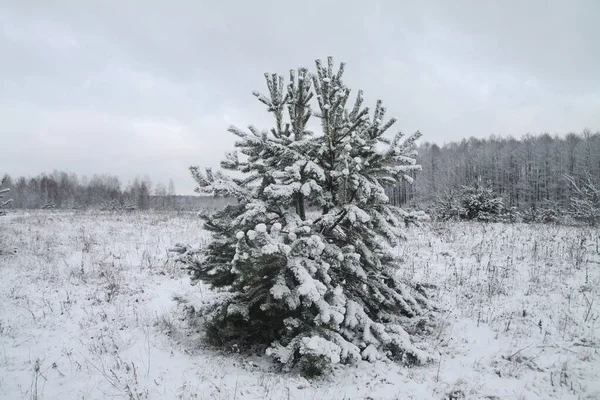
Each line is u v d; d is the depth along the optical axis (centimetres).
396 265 731
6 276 1068
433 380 553
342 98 630
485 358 623
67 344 656
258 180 683
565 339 657
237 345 632
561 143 5962
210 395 484
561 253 1179
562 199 4784
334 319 539
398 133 649
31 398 481
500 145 7494
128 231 1875
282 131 698
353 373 569
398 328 641
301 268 532
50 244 1488
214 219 671
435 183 5484
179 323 782
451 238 1537
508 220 2219
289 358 549
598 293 841
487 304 855
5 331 708
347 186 628
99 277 1091
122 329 726
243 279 556
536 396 502
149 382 519
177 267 1204
